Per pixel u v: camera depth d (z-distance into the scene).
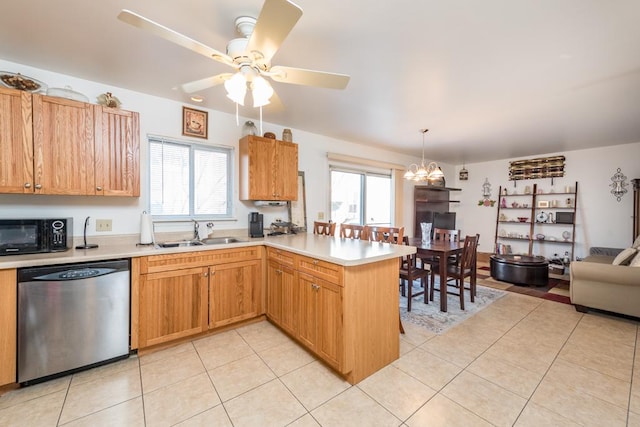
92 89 2.47
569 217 5.11
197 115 3.04
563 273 5.00
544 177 5.45
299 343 2.39
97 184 2.24
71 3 1.51
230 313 2.60
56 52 2.02
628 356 2.19
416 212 5.82
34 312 1.79
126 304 2.10
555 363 2.09
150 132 2.76
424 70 2.21
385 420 1.53
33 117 2.00
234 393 1.76
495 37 1.78
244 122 3.40
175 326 2.31
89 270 1.95
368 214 5.11
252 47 1.37
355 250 2.16
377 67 2.17
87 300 1.95
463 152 5.35
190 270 2.37
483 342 2.42
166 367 2.04
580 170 5.06
